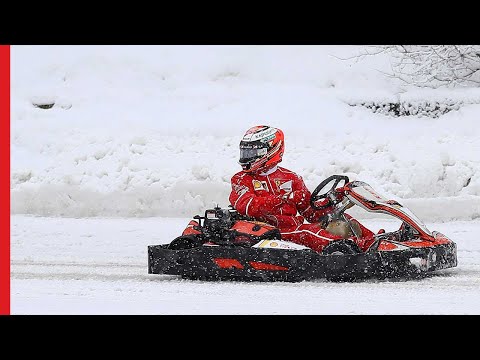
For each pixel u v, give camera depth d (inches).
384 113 2082.9
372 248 1140.5
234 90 2207.2
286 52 2331.4
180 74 2294.5
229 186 1855.3
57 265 1365.7
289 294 1049.5
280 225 1192.2
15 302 1044.5
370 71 2234.3
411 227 1164.5
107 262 1397.6
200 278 1193.4
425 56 2171.5
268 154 1194.0
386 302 995.3
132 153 1991.9
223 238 1177.4
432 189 1823.3
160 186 1887.3
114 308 994.1
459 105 2060.8
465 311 941.2
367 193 1178.0
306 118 2060.8
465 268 1254.9
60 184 1927.9
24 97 2261.3
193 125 2062.0
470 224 1690.5
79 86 2287.2
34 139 2091.5
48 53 2427.4
